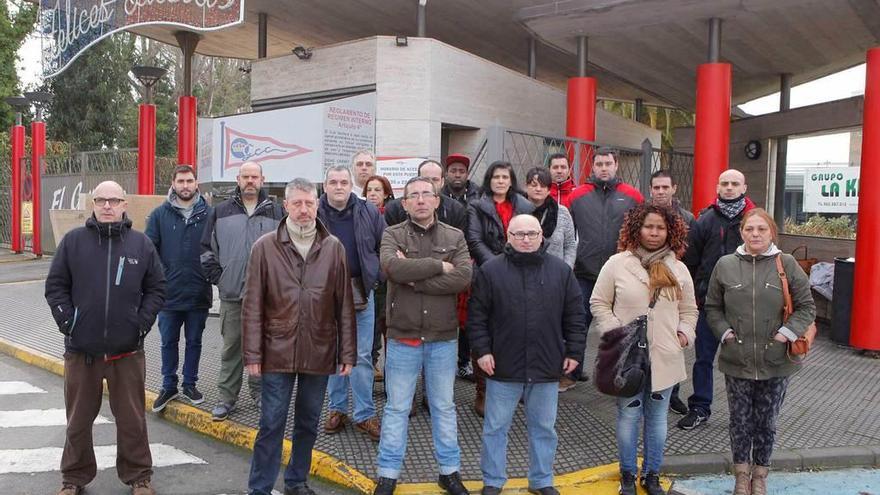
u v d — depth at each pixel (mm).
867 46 11812
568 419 5609
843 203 17906
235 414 5637
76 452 4262
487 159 8203
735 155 14445
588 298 6137
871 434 5410
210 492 4453
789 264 4320
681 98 17125
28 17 24422
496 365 4121
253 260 4027
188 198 5684
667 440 5203
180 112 14859
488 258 5117
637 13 9383
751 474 4461
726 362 4410
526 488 4387
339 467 4594
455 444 4301
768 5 8945
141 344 4324
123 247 4188
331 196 4871
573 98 10664
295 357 3980
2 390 6738
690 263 5543
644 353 4184
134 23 11109
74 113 28203
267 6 13578
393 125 10422
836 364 7570
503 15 13250
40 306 10789
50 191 17625
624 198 6070
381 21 14164
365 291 4910
